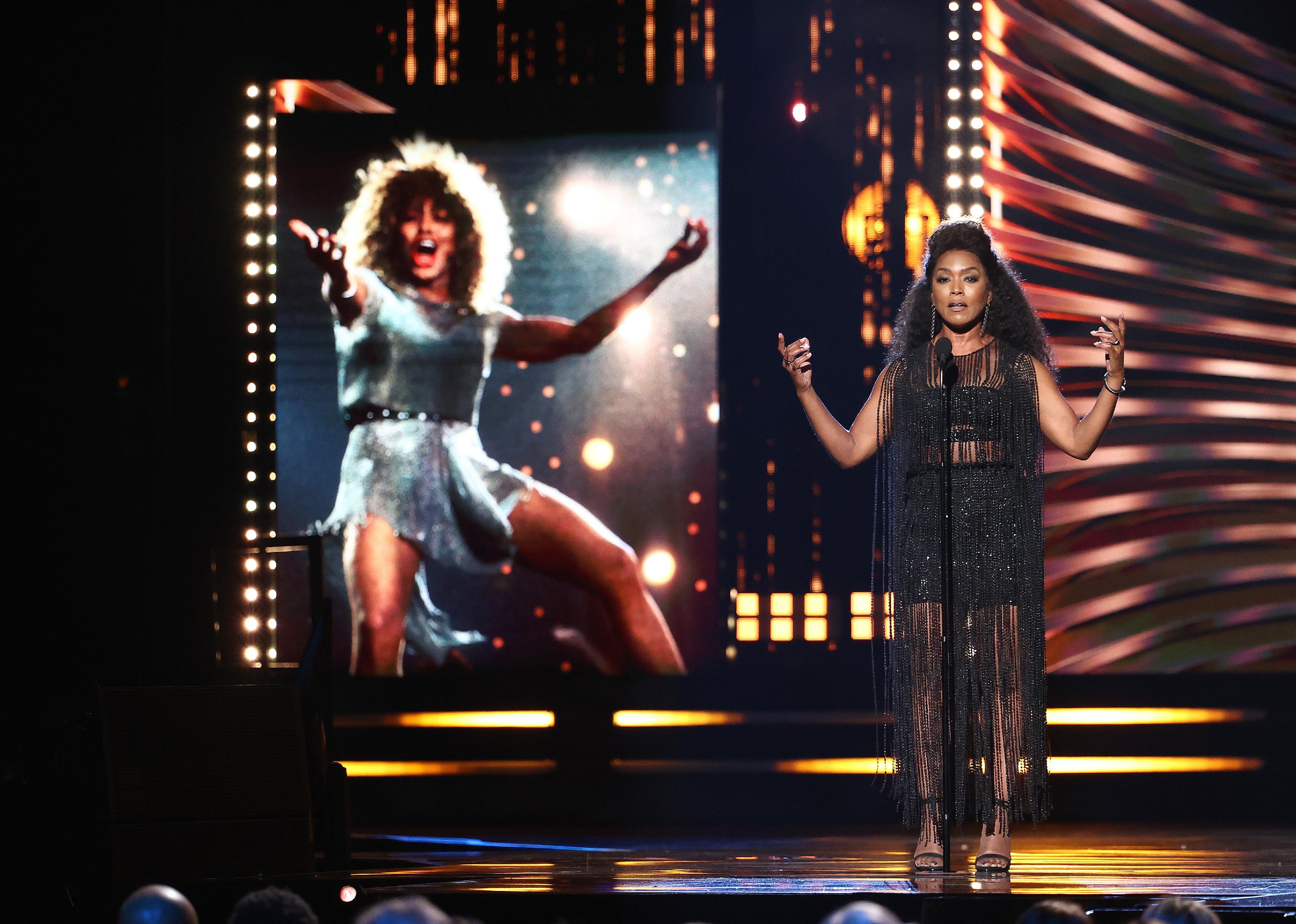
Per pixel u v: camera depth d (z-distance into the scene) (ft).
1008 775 29.04
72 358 59.88
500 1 61.67
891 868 31.37
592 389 60.49
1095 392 59.72
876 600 31.99
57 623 59.21
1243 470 59.41
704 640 60.08
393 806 60.29
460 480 60.29
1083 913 19.11
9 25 59.47
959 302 30.40
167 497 60.03
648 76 61.67
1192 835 48.91
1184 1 60.13
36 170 59.72
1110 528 59.47
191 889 27.94
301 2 61.36
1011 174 60.29
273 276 60.90
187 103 61.05
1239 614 59.11
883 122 61.46
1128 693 59.77
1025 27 60.49
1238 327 59.77
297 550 59.88
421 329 60.75
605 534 60.13
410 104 61.11
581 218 60.80
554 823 60.29
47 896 33.73
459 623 60.08
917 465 30.48
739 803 60.39
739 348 61.41
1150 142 60.13
